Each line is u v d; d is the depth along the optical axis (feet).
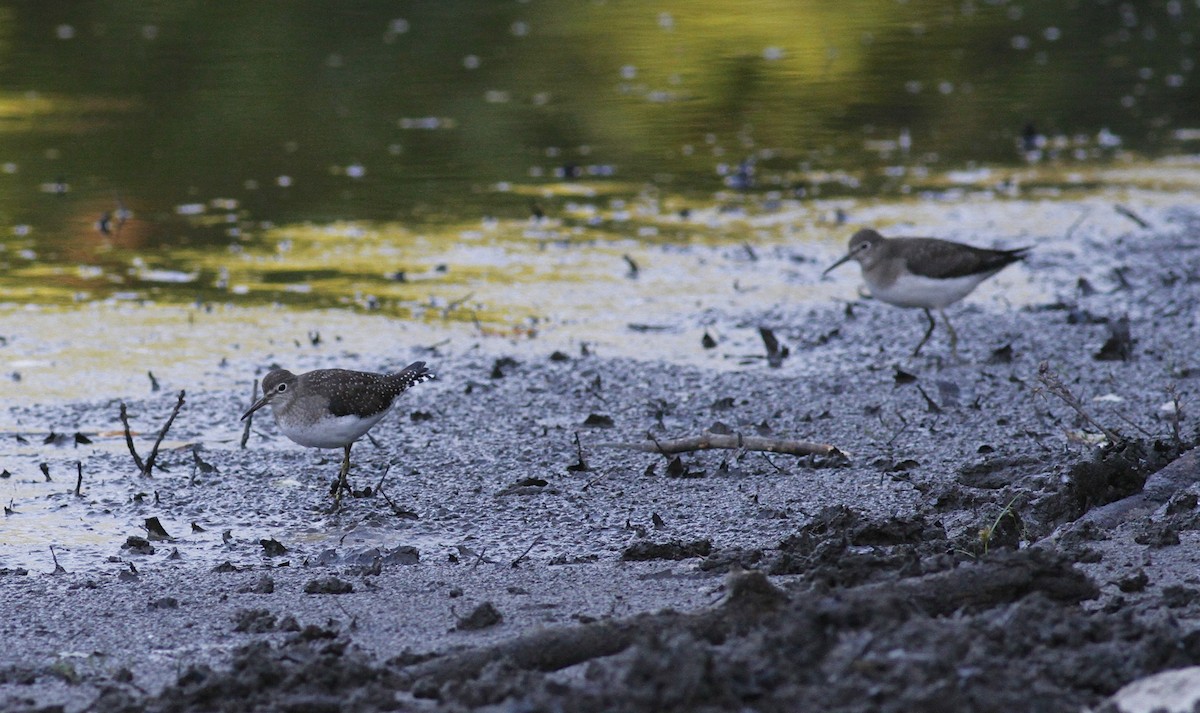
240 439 39.22
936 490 32.63
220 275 55.36
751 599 23.04
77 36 95.61
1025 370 44.34
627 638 22.61
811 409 40.96
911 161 73.92
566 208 65.62
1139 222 61.67
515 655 22.34
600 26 103.91
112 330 48.75
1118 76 91.56
